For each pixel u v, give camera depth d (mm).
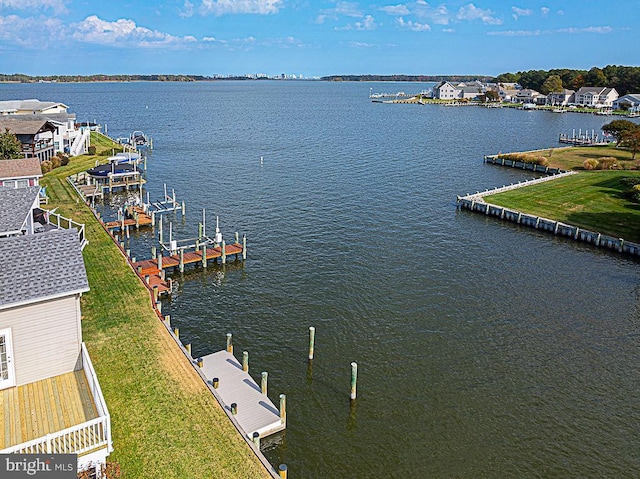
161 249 47625
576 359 30672
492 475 22141
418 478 21938
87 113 190625
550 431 24734
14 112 97375
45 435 17719
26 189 33469
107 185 68250
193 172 82812
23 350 20625
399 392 27484
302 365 29797
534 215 57625
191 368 25859
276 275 42594
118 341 27766
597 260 46562
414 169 87312
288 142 117438
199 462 19469
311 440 23859
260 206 63125
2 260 21234
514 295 39188
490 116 187375
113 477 18141
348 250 48500
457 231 54656
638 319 35531
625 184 67812
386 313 36125
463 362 30297
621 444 23953
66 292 20531
